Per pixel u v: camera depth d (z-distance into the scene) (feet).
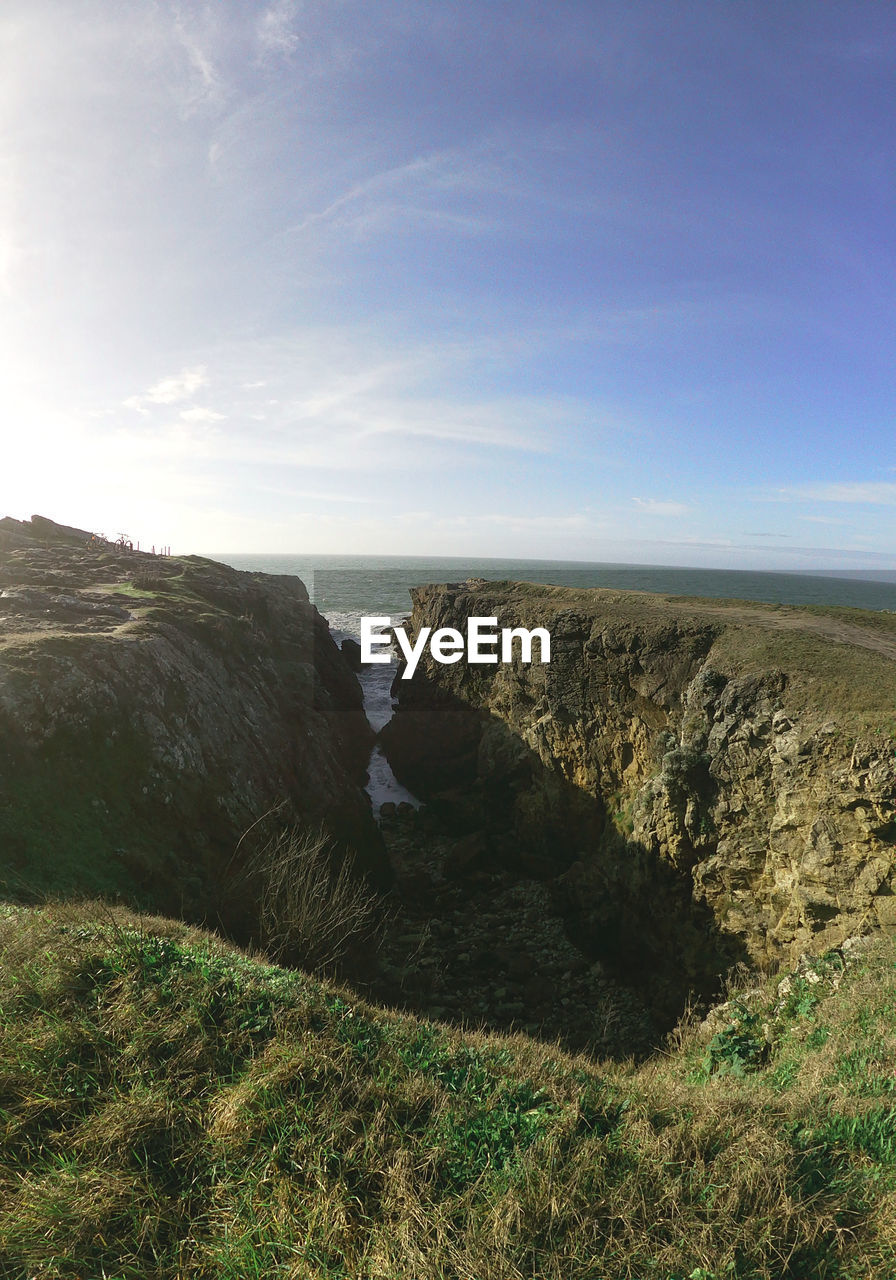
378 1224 17.57
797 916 57.98
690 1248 16.42
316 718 108.47
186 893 47.85
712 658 80.69
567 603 122.42
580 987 74.54
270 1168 18.94
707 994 64.49
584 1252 16.58
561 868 98.48
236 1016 24.32
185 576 125.59
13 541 144.56
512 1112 21.89
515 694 119.03
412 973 70.03
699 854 70.23
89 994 24.29
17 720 48.55
